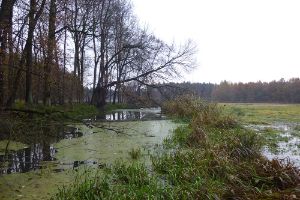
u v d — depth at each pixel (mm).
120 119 29938
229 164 10625
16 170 11492
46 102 26547
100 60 43094
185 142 15914
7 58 18344
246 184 9453
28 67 20438
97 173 10672
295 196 8281
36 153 14070
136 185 9477
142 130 21875
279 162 10578
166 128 23000
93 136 18984
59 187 9820
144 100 38656
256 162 10898
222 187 9039
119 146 15883
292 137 19531
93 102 42219
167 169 10938
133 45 37344
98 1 35344
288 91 103500
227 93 112250
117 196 8391
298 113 41688
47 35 21641
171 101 36031
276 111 46531
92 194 8664
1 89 19969
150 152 14344
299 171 10102
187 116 29828
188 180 9773
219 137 15555
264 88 108875
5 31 16219
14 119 12922
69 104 34812
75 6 30453
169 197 8273
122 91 40062
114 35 40125
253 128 23547
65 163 12477
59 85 27078
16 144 14859
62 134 19500
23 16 19172
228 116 22469
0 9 16250
